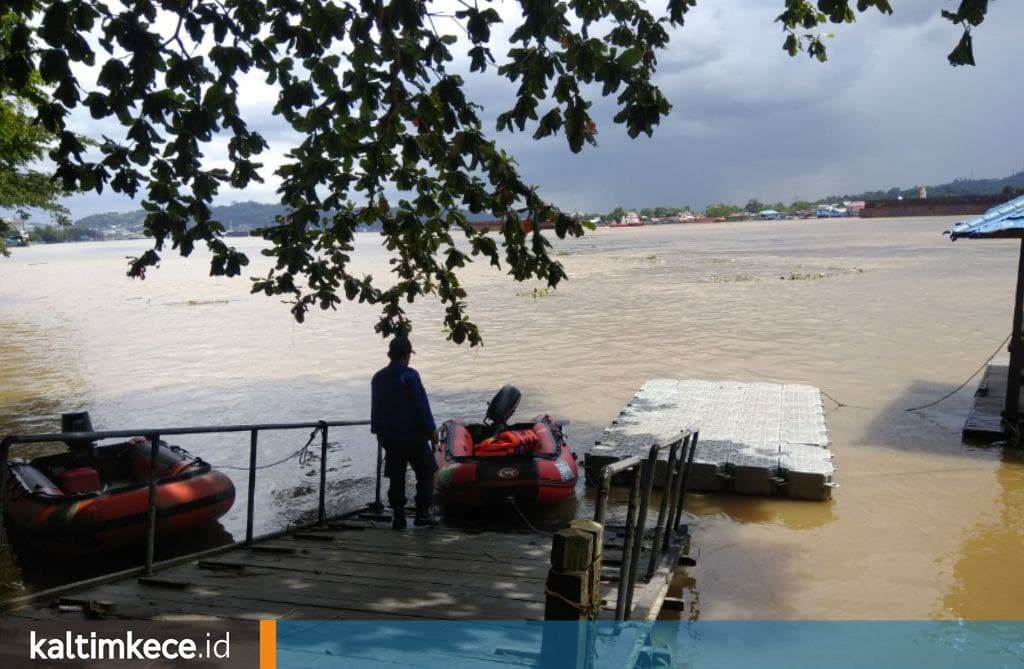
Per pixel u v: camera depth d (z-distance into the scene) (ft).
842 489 31.22
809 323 75.31
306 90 19.07
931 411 43.09
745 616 20.36
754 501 30.09
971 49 15.29
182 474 27.45
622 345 65.77
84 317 104.27
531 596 17.06
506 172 21.79
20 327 95.09
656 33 21.70
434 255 30.22
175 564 20.07
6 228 25.57
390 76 19.24
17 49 15.55
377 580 18.39
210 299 123.13
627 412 38.96
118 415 47.01
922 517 27.96
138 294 140.15
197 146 17.39
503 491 28.55
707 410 38.99
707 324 76.38
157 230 19.33
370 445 39.88
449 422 34.68
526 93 18.07
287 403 49.16
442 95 19.36
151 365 64.39
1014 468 33.17
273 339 76.38
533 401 47.37
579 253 236.43
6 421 46.37
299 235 23.40
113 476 29.91
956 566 23.68
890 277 119.75
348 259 26.48
